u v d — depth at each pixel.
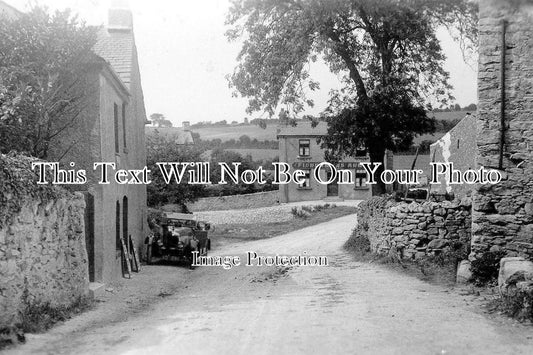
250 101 26.39
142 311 12.75
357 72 24.98
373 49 25.05
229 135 94.06
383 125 24.67
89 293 14.14
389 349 7.83
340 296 12.75
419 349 7.81
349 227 39.75
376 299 12.02
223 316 10.97
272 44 25.91
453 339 8.30
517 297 10.06
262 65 25.88
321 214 49.69
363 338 8.47
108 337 9.33
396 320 9.67
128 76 22.44
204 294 15.32
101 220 16.39
